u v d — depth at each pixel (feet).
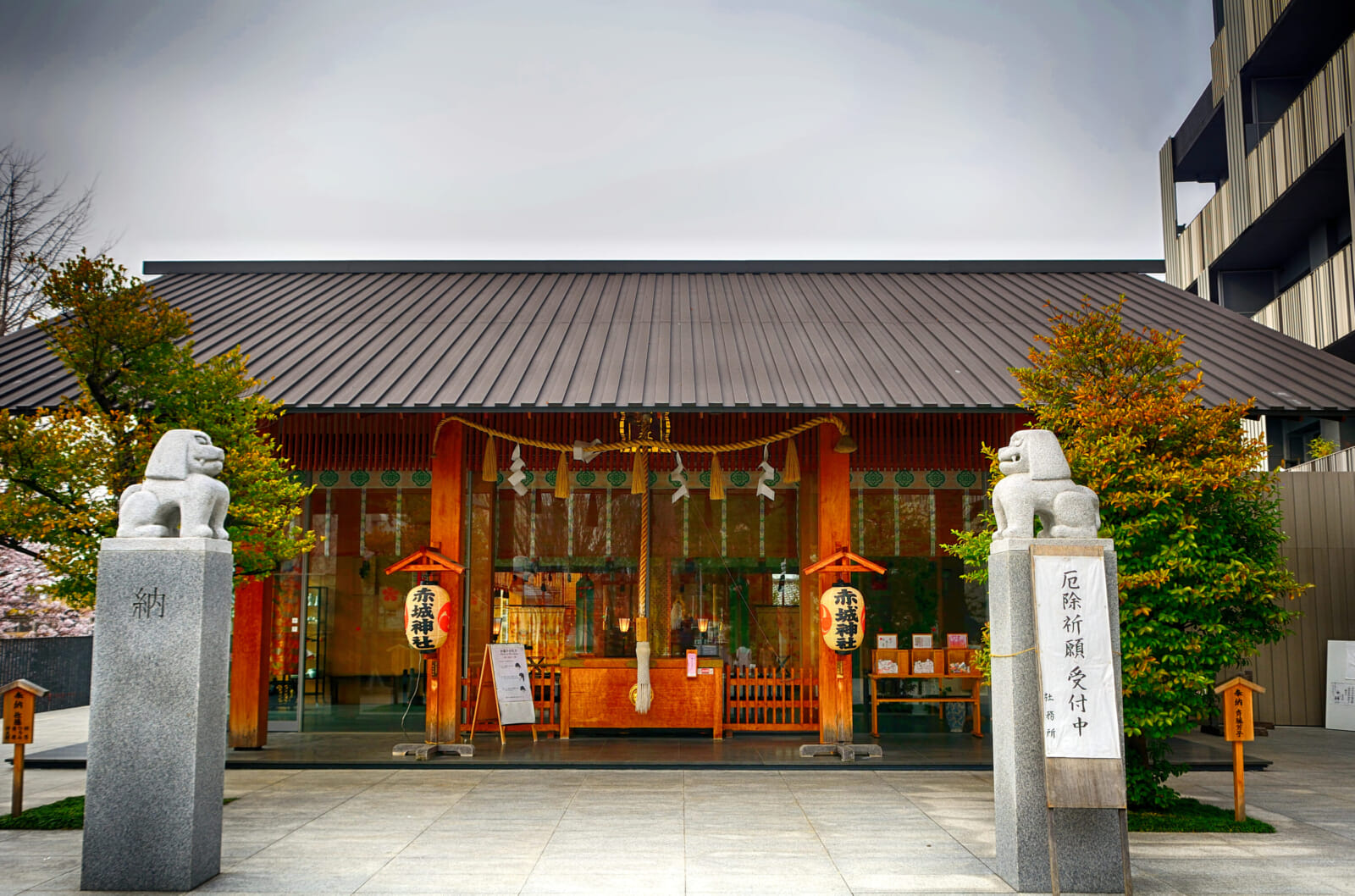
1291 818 29.32
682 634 45.11
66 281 28.94
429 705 39.55
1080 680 21.74
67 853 24.93
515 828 27.78
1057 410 30.14
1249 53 69.62
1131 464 27.61
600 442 42.86
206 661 22.61
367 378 38.73
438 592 38.75
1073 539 22.91
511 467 43.04
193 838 21.94
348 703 44.91
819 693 42.04
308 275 54.34
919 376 38.68
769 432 42.27
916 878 22.81
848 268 55.42
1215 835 27.17
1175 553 27.53
